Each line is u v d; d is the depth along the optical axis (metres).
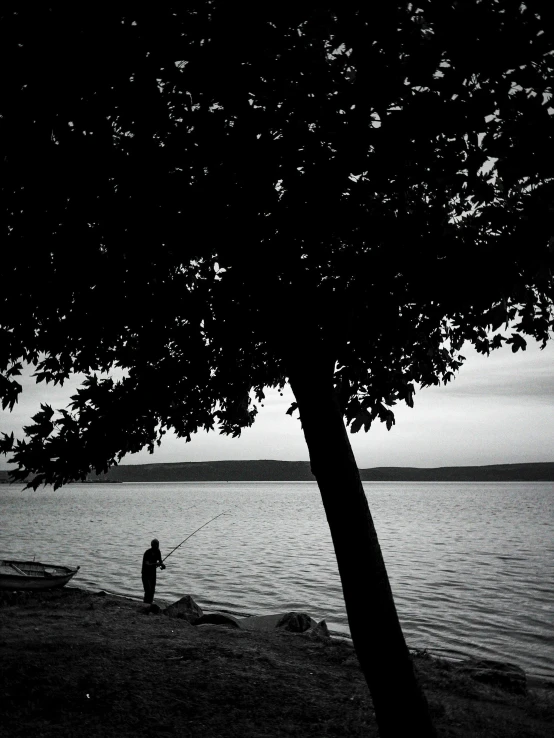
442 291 4.62
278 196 4.80
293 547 39.56
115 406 5.48
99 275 4.77
